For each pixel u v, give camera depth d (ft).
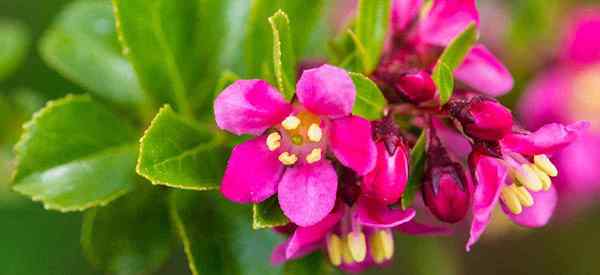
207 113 0.38
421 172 0.33
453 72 0.36
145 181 0.37
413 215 0.32
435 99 0.34
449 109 0.33
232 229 0.37
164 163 0.33
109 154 0.37
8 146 0.46
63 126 0.37
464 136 0.34
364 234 0.34
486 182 0.32
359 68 0.35
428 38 0.37
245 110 0.32
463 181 0.33
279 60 0.31
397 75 0.34
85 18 0.41
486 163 0.33
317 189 0.32
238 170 0.32
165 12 0.36
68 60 0.41
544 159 0.33
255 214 0.32
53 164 0.36
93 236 0.37
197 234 0.36
